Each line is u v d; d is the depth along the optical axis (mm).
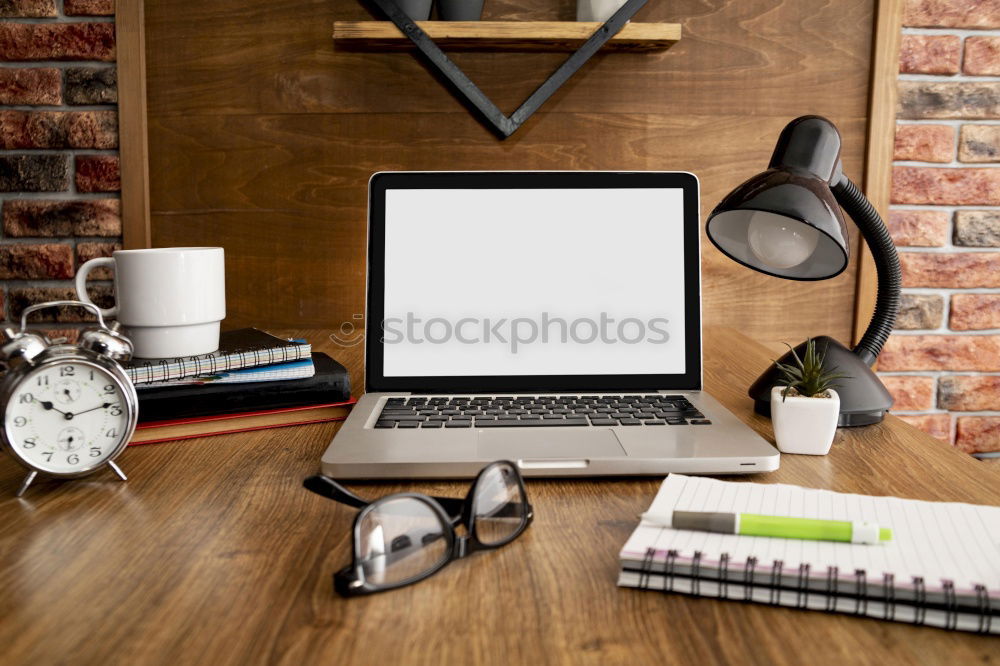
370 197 993
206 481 713
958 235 1582
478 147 1527
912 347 1627
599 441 754
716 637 454
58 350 693
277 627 462
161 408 823
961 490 685
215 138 1518
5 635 453
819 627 467
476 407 886
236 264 1557
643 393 956
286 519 626
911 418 1651
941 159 1556
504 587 515
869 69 1521
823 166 854
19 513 637
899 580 468
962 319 1616
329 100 1510
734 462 707
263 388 875
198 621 469
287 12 1480
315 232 1550
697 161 1543
